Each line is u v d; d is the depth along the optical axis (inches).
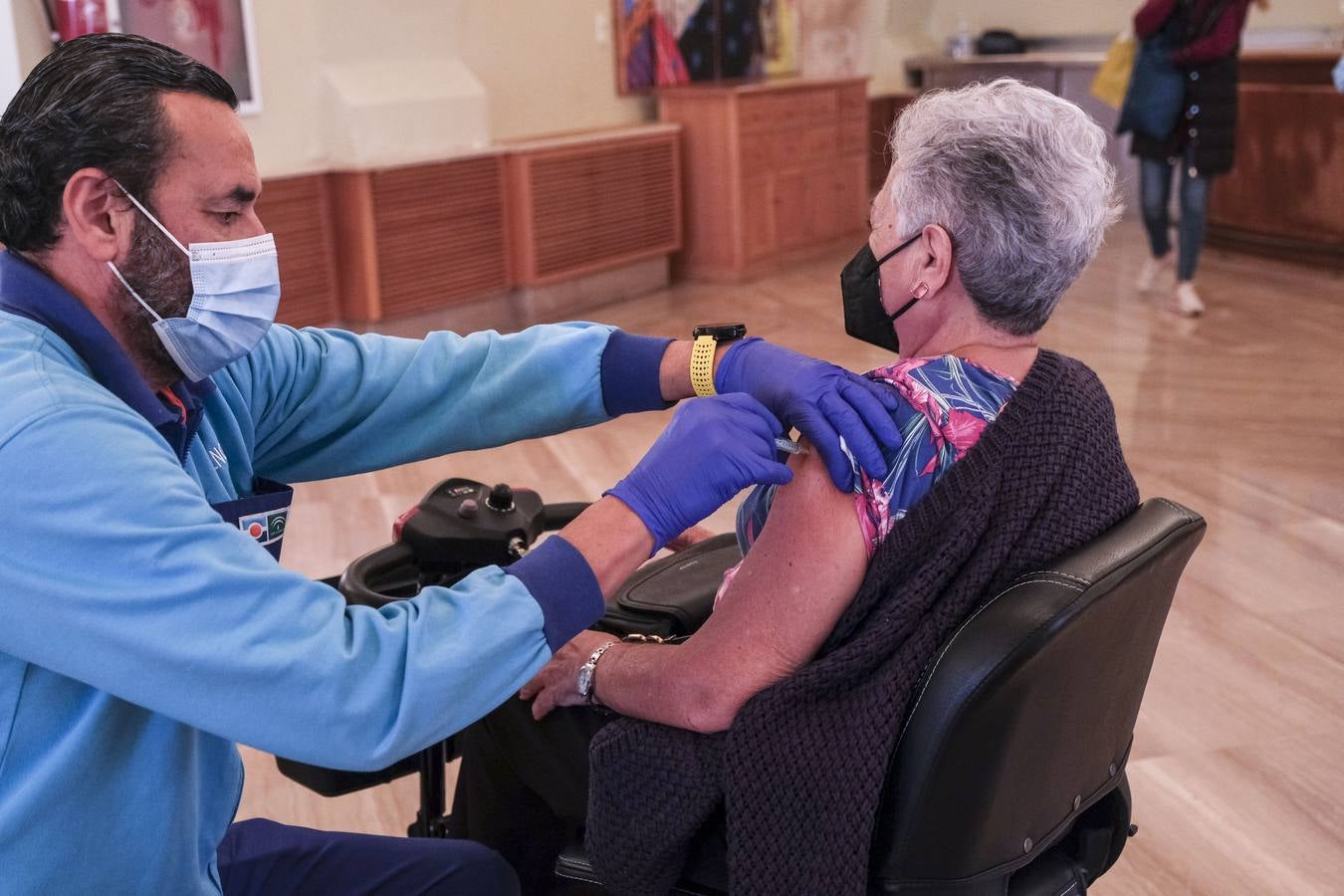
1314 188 278.4
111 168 40.7
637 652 53.9
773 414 47.5
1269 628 117.6
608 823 52.9
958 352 50.5
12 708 39.9
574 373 59.9
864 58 370.3
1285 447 164.4
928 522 46.4
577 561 43.3
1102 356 211.2
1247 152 295.0
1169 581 49.6
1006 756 44.2
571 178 250.1
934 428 47.4
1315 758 97.5
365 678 39.1
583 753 57.9
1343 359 205.6
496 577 42.8
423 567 64.0
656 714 51.2
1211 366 203.9
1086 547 46.6
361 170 208.5
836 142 316.8
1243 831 89.0
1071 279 49.2
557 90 269.3
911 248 50.0
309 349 58.9
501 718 61.2
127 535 37.1
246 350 46.0
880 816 45.9
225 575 37.7
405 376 59.9
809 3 343.3
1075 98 359.3
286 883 54.2
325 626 39.0
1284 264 288.5
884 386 48.6
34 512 36.9
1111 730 51.3
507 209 240.5
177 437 45.2
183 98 41.7
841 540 47.1
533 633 42.0
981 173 47.6
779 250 300.2
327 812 94.8
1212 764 97.0
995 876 47.2
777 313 250.8
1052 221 47.4
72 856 41.3
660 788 50.8
